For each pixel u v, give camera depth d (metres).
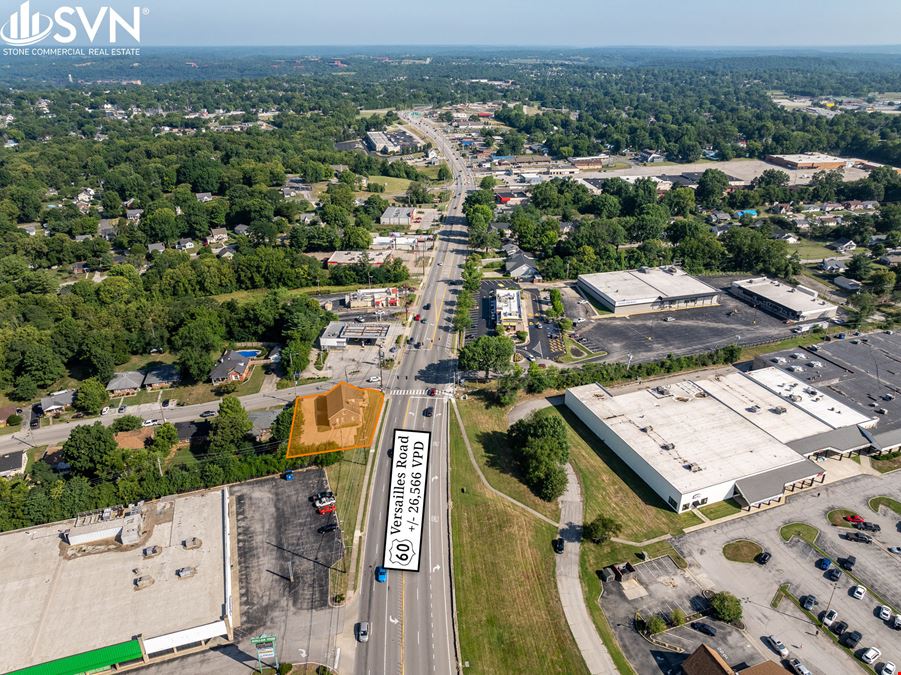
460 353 152.88
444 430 135.62
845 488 118.75
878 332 179.50
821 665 83.69
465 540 105.19
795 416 134.00
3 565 92.56
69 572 91.50
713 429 129.25
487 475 121.56
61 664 78.25
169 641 82.44
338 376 159.12
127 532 96.50
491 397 149.25
